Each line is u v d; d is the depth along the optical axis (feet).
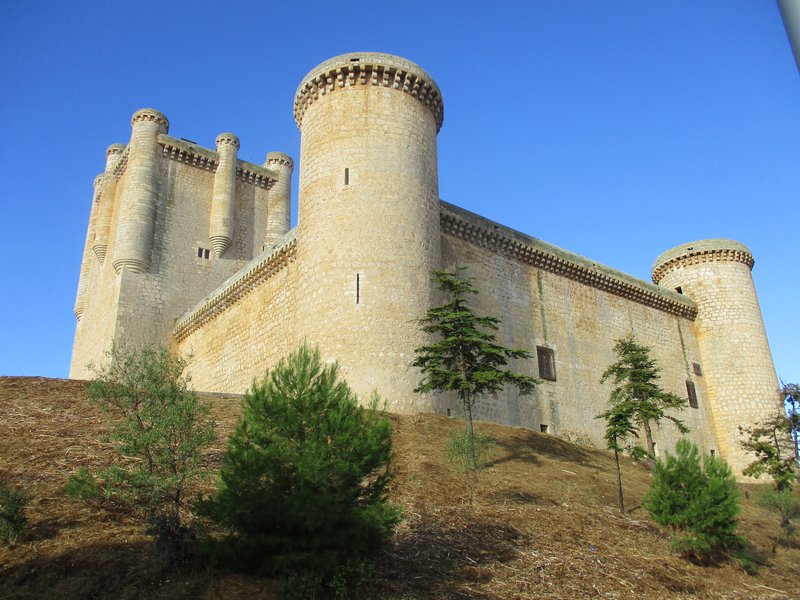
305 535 27.35
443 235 86.43
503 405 83.51
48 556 27.32
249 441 29.48
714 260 123.44
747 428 111.34
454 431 61.46
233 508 27.14
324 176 76.43
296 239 84.38
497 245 93.20
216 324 107.24
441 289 63.93
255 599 25.57
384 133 77.25
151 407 31.01
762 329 120.26
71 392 56.08
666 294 116.98
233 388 97.19
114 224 126.93
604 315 105.81
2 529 28.25
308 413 29.73
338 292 70.38
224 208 128.36
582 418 94.38
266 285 94.22
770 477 104.27
